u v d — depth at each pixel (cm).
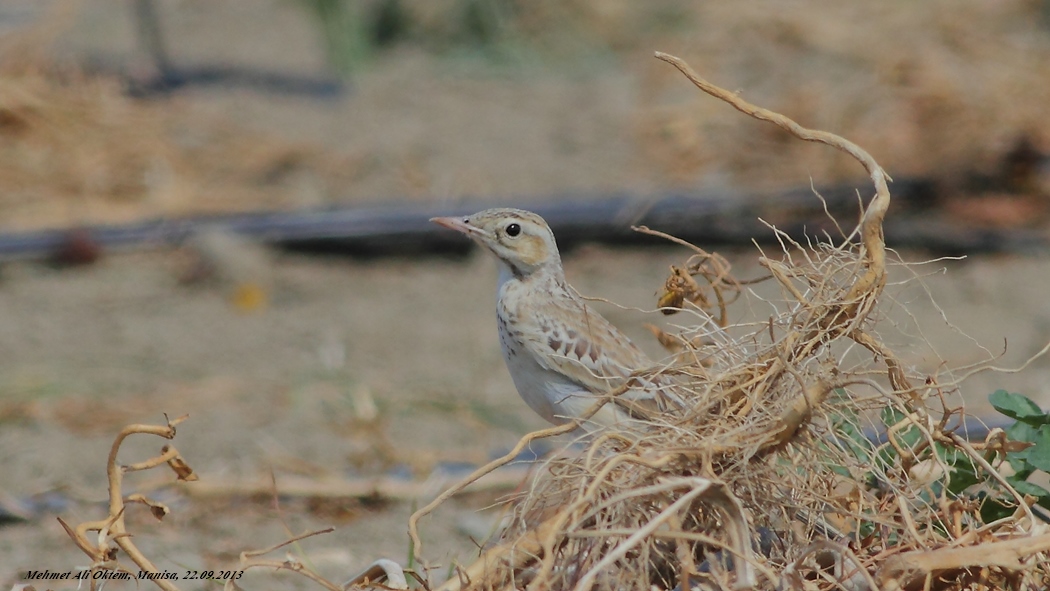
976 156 1817
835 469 636
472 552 865
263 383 1273
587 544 568
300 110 2308
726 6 2272
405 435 1136
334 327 1462
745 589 532
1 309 1495
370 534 905
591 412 635
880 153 1844
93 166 1880
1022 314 1441
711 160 1931
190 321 1476
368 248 1719
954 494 635
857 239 1622
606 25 2734
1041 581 586
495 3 2792
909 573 557
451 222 952
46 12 2264
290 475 1020
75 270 1645
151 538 885
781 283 630
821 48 2098
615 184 1894
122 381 1267
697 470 577
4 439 1094
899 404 603
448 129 2225
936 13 2109
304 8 2744
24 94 1986
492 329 1470
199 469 1027
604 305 1488
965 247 1694
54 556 848
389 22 2833
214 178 1906
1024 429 667
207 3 3148
